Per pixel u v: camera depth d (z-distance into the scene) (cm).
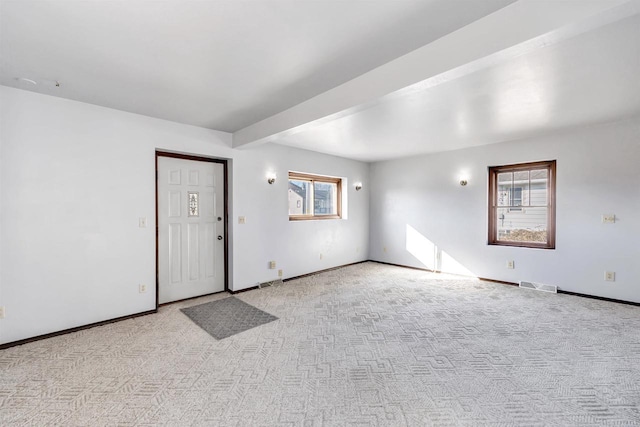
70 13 156
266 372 215
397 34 180
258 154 441
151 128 337
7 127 252
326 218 559
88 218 294
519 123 356
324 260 552
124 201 317
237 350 248
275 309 349
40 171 268
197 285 398
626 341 260
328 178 573
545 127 375
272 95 274
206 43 188
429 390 194
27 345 255
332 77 238
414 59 198
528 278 433
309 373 214
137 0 146
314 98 278
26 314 262
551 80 235
